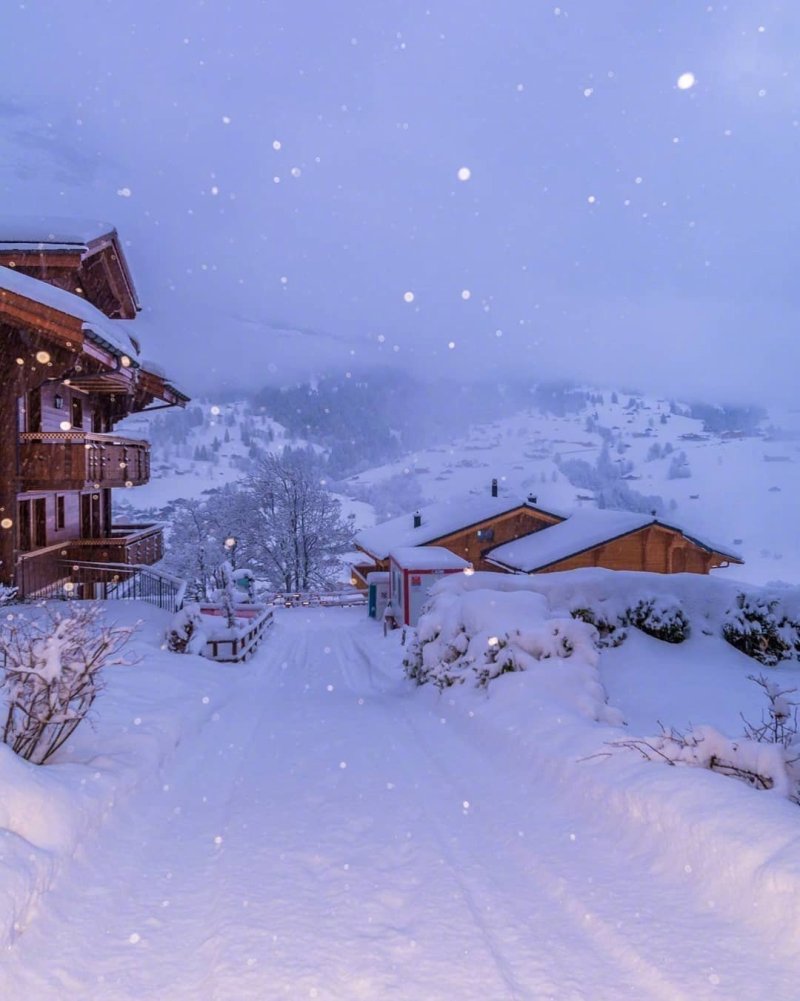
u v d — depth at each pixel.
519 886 5.81
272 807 7.77
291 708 14.41
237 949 4.85
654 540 38.06
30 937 4.99
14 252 24.44
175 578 25.88
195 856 6.49
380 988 4.44
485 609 14.23
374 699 15.96
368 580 41.81
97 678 9.54
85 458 23.09
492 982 4.50
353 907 5.45
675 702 12.60
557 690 11.09
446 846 6.61
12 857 5.34
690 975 4.46
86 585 27.12
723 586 16.72
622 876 5.82
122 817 7.20
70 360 22.17
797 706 11.96
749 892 5.14
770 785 6.77
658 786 6.57
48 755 8.01
